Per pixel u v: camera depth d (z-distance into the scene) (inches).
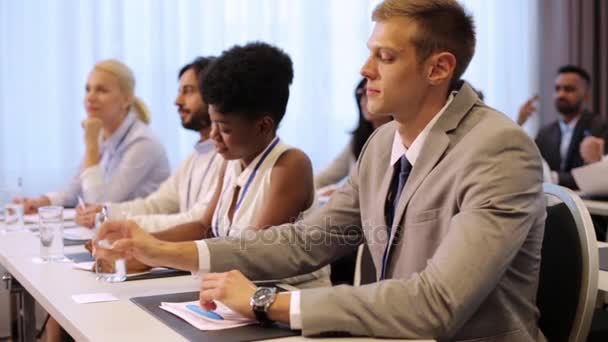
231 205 79.4
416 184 55.6
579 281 59.1
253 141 76.2
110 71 129.9
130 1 168.6
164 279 65.1
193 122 105.7
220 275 53.2
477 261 47.7
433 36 54.5
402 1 55.1
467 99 56.2
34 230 96.8
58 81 163.8
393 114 56.6
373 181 62.3
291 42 183.5
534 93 217.8
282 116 77.9
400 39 54.5
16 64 160.9
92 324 50.2
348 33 188.4
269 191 75.4
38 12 161.8
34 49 161.9
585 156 155.3
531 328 55.5
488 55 211.5
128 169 126.0
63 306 55.4
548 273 61.7
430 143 55.5
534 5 216.2
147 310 53.9
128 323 50.5
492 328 53.0
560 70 189.3
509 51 213.9
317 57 185.2
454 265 47.6
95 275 66.7
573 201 60.7
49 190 164.1
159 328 49.3
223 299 50.7
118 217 64.9
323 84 185.8
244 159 78.6
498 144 51.8
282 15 182.2
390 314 46.8
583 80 187.2
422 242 54.8
